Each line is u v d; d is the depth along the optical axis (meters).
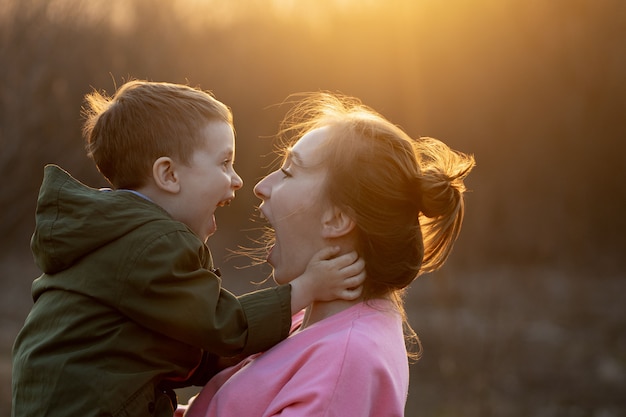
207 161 2.35
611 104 16.80
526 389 8.73
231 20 16.08
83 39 12.34
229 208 16.91
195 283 2.12
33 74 11.37
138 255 2.11
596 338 10.73
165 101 2.35
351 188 2.16
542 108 17.11
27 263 15.30
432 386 8.84
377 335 2.07
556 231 16.66
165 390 2.24
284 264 2.27
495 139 17.20
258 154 16.20
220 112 2.42
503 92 17.16
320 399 1.94
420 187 2.19
